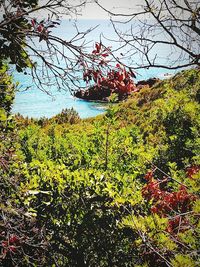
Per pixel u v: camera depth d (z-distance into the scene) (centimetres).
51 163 742
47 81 346
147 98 2442
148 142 1206
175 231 427
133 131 1095
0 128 586
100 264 689
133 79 314
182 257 312
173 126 1165
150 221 400
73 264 705
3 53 390
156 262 382
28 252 580
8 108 632
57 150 972
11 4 320
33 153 960
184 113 1169
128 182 713
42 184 704
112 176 721
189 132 1073
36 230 567
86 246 695
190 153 964
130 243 639
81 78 328
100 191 679
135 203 624
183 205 460
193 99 1400
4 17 333
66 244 705
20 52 394
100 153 859
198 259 320
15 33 355
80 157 838
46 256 672
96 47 319
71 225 703
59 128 2431
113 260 659
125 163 840
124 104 2531
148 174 552
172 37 275
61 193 699
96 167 816
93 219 682
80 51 324
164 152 981
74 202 695
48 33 333
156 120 1403
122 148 859
